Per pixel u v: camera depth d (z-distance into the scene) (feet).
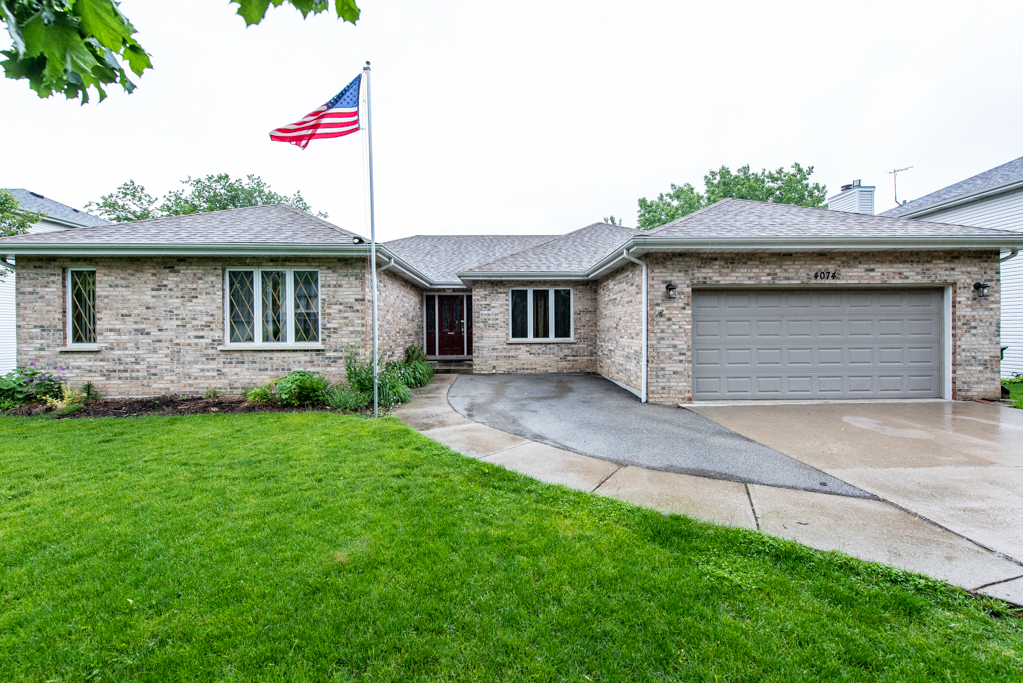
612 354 37.04
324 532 10.52
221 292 28.40
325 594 8.14
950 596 8.11
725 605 7.86
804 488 13.56
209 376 28.53
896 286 27.81
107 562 9.21
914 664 6.48
